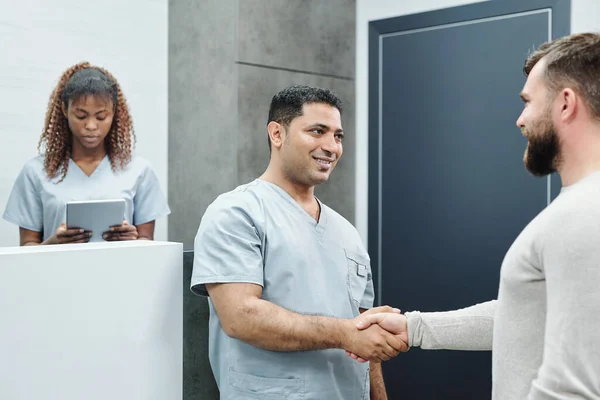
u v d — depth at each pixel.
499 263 3.03
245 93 3.07
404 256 3.36
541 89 1.24
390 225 3.41
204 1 3.14
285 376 1.55
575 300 1.05
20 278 1.30
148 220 2.94
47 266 1.34
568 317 1.05
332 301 1.63
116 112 2.86
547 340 1.09
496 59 3.00
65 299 1.37
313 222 1.65
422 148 3.28
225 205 1.59
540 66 1.25
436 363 3.23
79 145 2.75
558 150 1.23
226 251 1.52
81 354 1.39
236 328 1.49
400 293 3.38
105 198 2.78
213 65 3.12
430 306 3.27
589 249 1.05
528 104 1.27
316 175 1.62
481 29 3.05
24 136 2.74
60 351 1.36
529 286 1.17
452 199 3.17
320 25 3.37
